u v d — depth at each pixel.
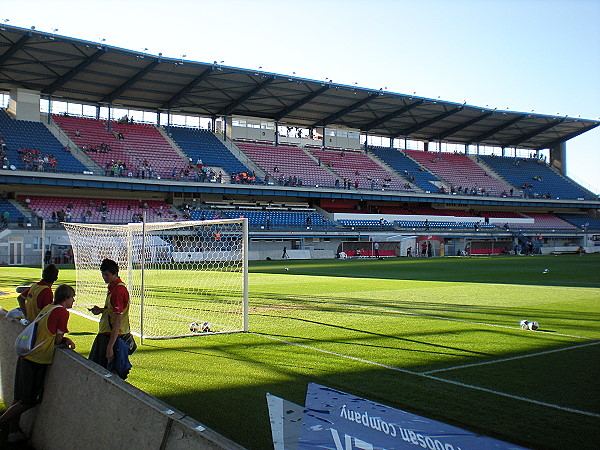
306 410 5.63
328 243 49.75
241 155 51.59
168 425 3.36
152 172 43.97
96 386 4.12
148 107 47.31
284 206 53.56
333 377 6.92
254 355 8.20
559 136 65.94
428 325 11.04
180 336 9.73
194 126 53.22
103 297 15.17
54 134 43.44
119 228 12.95
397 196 55.34
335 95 46.31
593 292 17.88
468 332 10.22
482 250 57.38
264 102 47.88
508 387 6.50
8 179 37.50
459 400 5.99
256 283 21.52
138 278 23.25
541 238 60.62
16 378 5.01
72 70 37.81
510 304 14.63
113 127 47.84
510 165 69.38
